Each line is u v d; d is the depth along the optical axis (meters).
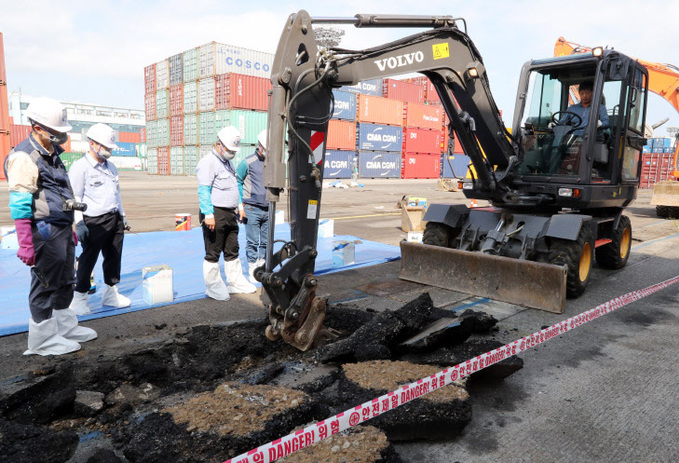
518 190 5.93
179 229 9.15
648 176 28.23
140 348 3.55
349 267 6.67
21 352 3.48
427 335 3.37
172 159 36.28
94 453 2.35
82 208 3.39
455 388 2.79
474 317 3.67
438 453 2.44
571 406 2.93
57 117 3.14
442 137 37.97
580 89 5.66
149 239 8.23
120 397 2.90
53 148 3.31
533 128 6.01
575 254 5.08
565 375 3.37
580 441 2.56
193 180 31.05
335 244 6.71
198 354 3.49
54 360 3.32
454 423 2.53
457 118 5.23
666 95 11.55
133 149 67.75
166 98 35.78
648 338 4.14
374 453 2.17
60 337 3.47
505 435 2.61
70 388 2.74
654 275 6.60
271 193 3.26
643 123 6.48
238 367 3.38
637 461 2.39
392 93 36.22
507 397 3.04
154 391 3.03
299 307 3.38
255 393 2.66
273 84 3.26
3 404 2.59
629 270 6.91
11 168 3.05
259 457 1.85
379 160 34.00
